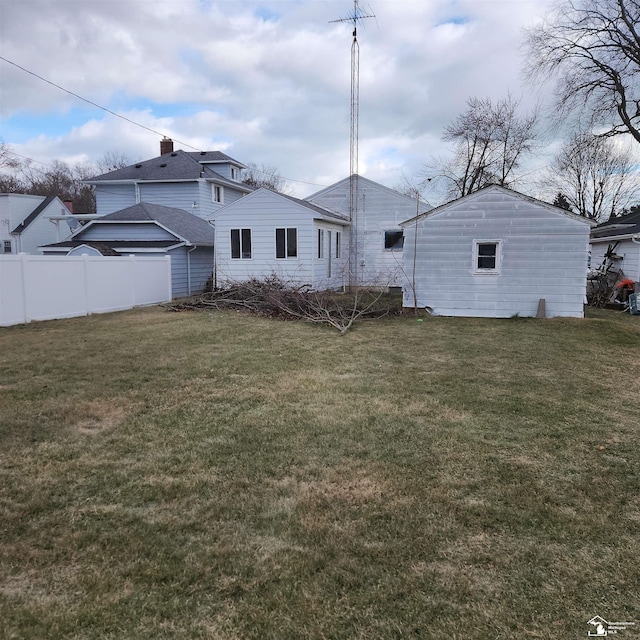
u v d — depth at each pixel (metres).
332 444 4.04
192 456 3.80
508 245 11.63
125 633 2.02
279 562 2.50
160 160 28.53
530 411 4.90
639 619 2.12
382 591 2.29
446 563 2.50
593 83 19.03
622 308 15.10
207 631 2.04
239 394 5.40
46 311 11.41
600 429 4.43
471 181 29.94
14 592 2.26
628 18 17.94
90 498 3.16
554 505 3.10
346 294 16.97
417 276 12.30
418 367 6.74
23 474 3.49
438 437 4.20
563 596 2.26
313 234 15.93
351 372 6.43
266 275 16.33
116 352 7.59
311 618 2.12
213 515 2.95
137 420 4.60
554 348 8.15
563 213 11.20
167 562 2.50
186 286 18.23
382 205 19.34
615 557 2.56
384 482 3.39
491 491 3.27
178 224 19.44
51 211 31.92
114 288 13.45
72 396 5.33
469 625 2.08
